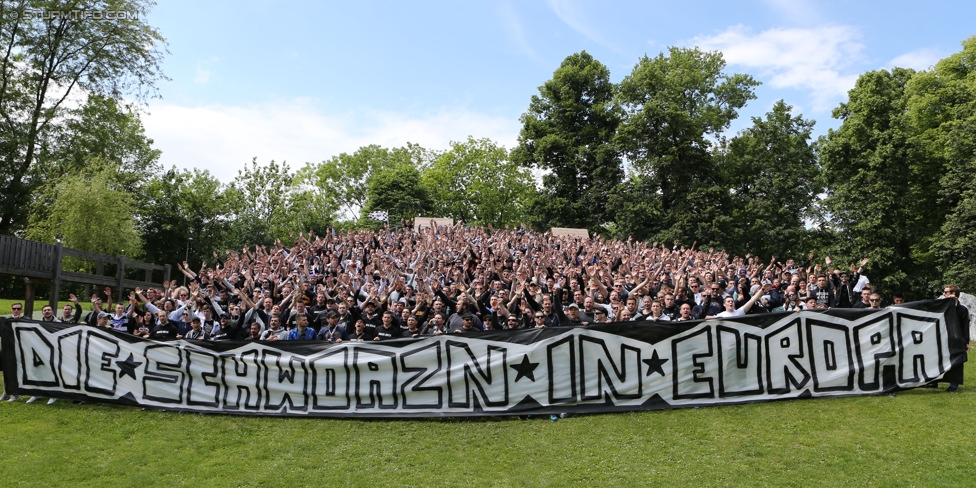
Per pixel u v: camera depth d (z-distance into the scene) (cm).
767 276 2098
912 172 4300
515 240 3219
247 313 1489
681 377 1184
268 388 1230
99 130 4553
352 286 1702
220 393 1248
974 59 4547
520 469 977
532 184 7425
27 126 4391
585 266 2131
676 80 5581
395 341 1210
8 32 4191
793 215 5097
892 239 4038
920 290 4056
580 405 1173
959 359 1222
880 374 1209
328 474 980
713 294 1420
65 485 959
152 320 1521
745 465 965
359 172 8575
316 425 1170
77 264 3628
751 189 5266
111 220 3775
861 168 4175
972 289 3694
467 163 7500
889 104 4175
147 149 6025
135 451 1076
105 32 4331
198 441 1114
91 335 1316
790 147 5278
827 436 1050
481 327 1306
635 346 1189
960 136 3862
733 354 1197
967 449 990
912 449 997
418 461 1013
